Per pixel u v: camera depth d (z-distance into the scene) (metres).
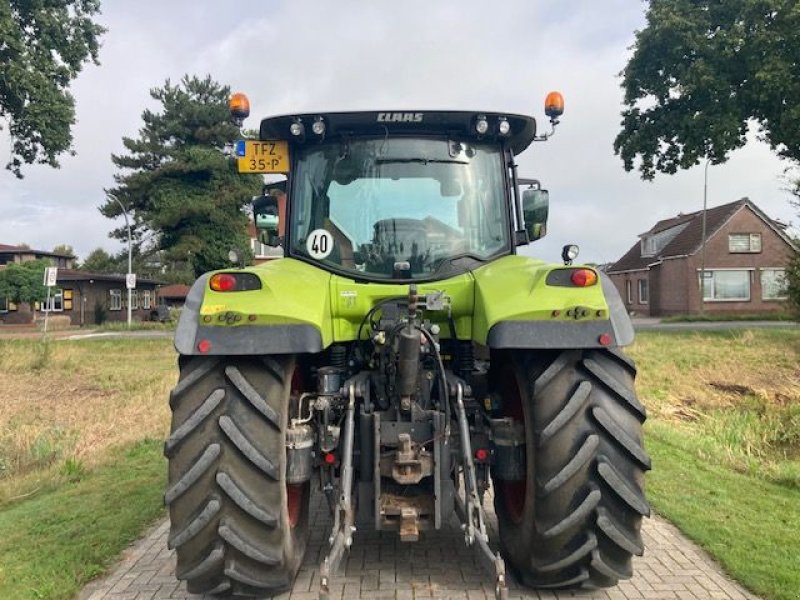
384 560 4.09
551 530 3.25
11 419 9.46
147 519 5.00
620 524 3.26
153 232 40.56
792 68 19.77
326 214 4.17
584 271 3.32
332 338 3.84
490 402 3.90
